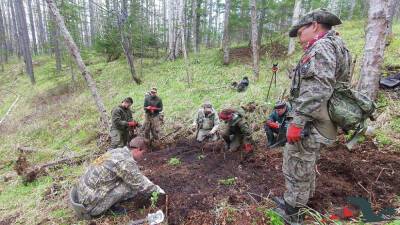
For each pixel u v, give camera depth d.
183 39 12.48
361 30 14.70
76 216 3.57
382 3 4.74
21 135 10.36
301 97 2.11
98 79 15.93
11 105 16.70
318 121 2.20
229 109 4.74
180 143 6.22
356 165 3.64
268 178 3.73
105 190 3.23
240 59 14.93
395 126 4.49
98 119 9.83
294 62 11.80
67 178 5.41
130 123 6.24
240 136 4.92
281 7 15.33
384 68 6.95
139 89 12.72
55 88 16.61
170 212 3.20
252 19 10.41
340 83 2.21
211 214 3.03
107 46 17.09
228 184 3.70
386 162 3.62
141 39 15.76
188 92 10.74
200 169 4.34
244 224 2.78
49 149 8.31
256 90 8.36
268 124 4.94
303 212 2.58
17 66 27.64
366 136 4.25
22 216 4.06
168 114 8.54
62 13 15.43
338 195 3.13
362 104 2.19
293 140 2.19
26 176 5.80
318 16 2.17
